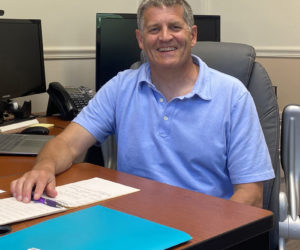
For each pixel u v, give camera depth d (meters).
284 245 1.50
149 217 1.06
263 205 1.58
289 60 3.59
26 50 2.37
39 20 2.46
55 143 1.55
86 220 1.02
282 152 1.59
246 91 1.57
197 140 1.53
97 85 2.61
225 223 1.02
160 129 1.57
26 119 2.31
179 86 1.58
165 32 1.52
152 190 1.25
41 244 0.89
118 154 1.66
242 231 1.01
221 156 1.54
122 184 1.31
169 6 1.54
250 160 1.51
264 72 1.70
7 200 1.17
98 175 1.40
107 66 2.61
